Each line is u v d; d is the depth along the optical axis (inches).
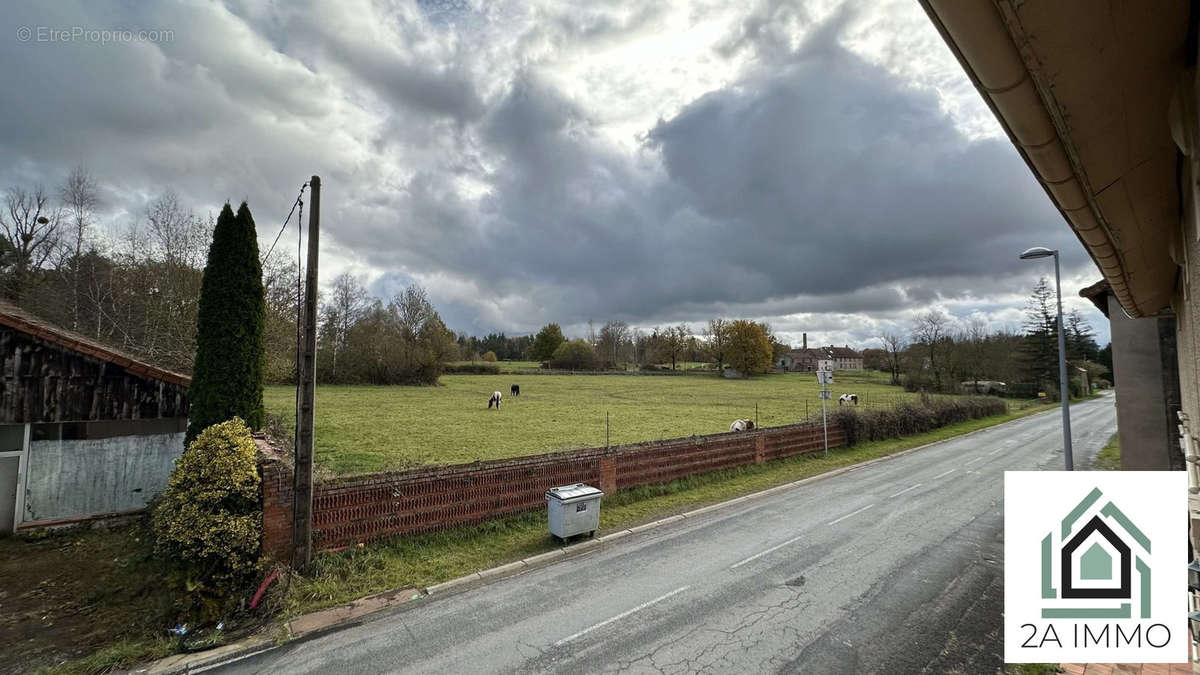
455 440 845.8
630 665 224.8
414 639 250.7
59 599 297.1
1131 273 181.5
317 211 333.1
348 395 1704.0
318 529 334.6
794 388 2390.5
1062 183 106.0
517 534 403.5
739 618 265.7
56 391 412.5
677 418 1211.9
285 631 258.7
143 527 413.7
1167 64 77.7
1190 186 104.0
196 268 943.0
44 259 1192.8
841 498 522.6
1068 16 62.4
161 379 462.0
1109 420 1337.4
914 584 305.3
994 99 80.3
